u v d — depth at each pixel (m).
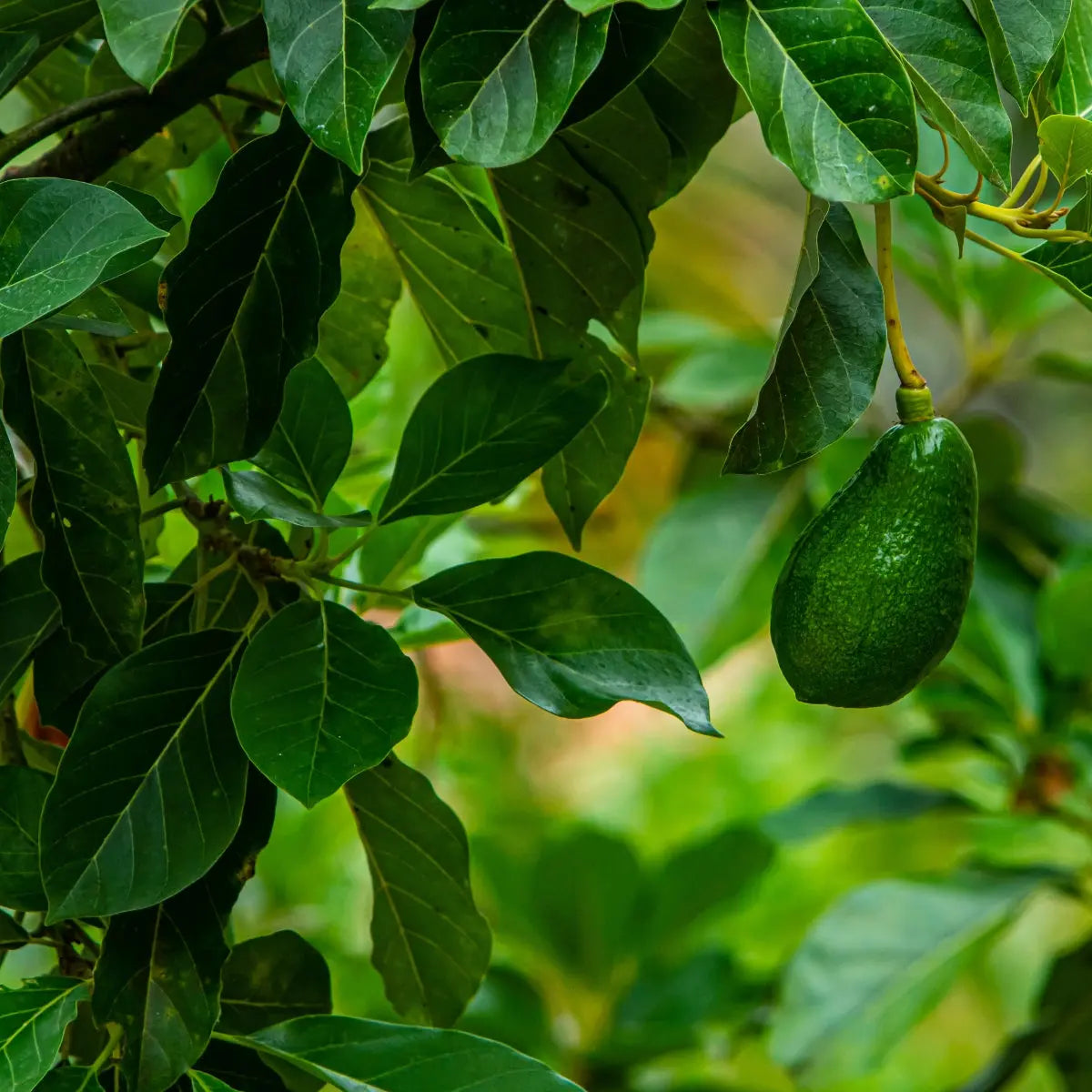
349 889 2.47
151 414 1.67
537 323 1.84
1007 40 1.66
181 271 1.67
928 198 1.70
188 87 1.75
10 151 1.73
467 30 1.61
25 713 1.88
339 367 1.96
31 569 1.73
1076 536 2.36
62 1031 1.64
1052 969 2.16
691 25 1.75
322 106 1.61
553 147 1.78
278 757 1.64
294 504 1.73
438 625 1.93
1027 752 2.21
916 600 1.69
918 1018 2.11
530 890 2.26
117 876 1.65
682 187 1.80
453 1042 1.68
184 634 1.70
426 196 1.84
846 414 1.70
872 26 1.61
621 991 2.22
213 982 1.66
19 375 1.68
